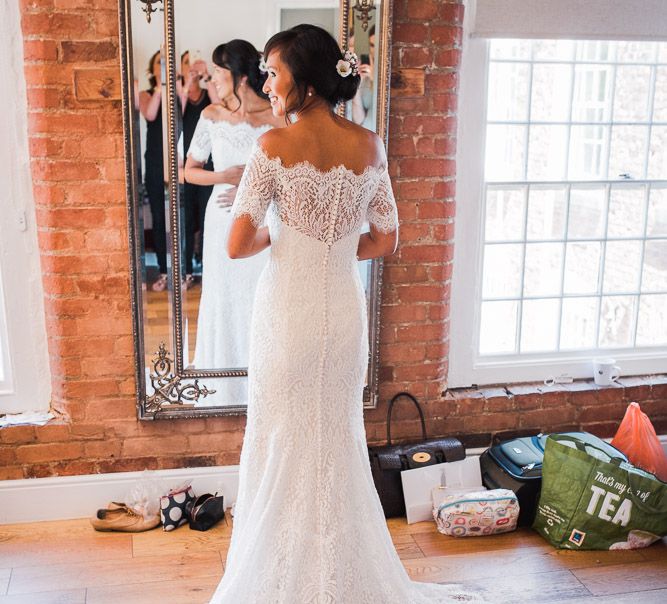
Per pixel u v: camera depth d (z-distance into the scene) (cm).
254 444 238
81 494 324
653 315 376
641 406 365
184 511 321
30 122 290
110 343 313
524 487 319
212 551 303
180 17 283
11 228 304
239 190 223
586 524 302
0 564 291
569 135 346
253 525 238
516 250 352
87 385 316
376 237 245
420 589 270
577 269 361
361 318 235
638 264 367
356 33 296
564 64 338
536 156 345
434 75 311
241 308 315
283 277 225
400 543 309
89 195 297
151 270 304
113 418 321
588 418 362
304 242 222
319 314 226
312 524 235
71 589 277
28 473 320
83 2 280
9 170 298
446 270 332
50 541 308
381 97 303
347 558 238
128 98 285
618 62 342
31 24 279
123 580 282
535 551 306
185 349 315
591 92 344
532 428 358
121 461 326
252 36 290
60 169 292
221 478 334
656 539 309
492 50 329
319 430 233
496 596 275
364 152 225
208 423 329
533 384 362
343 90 221
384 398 342
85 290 306
